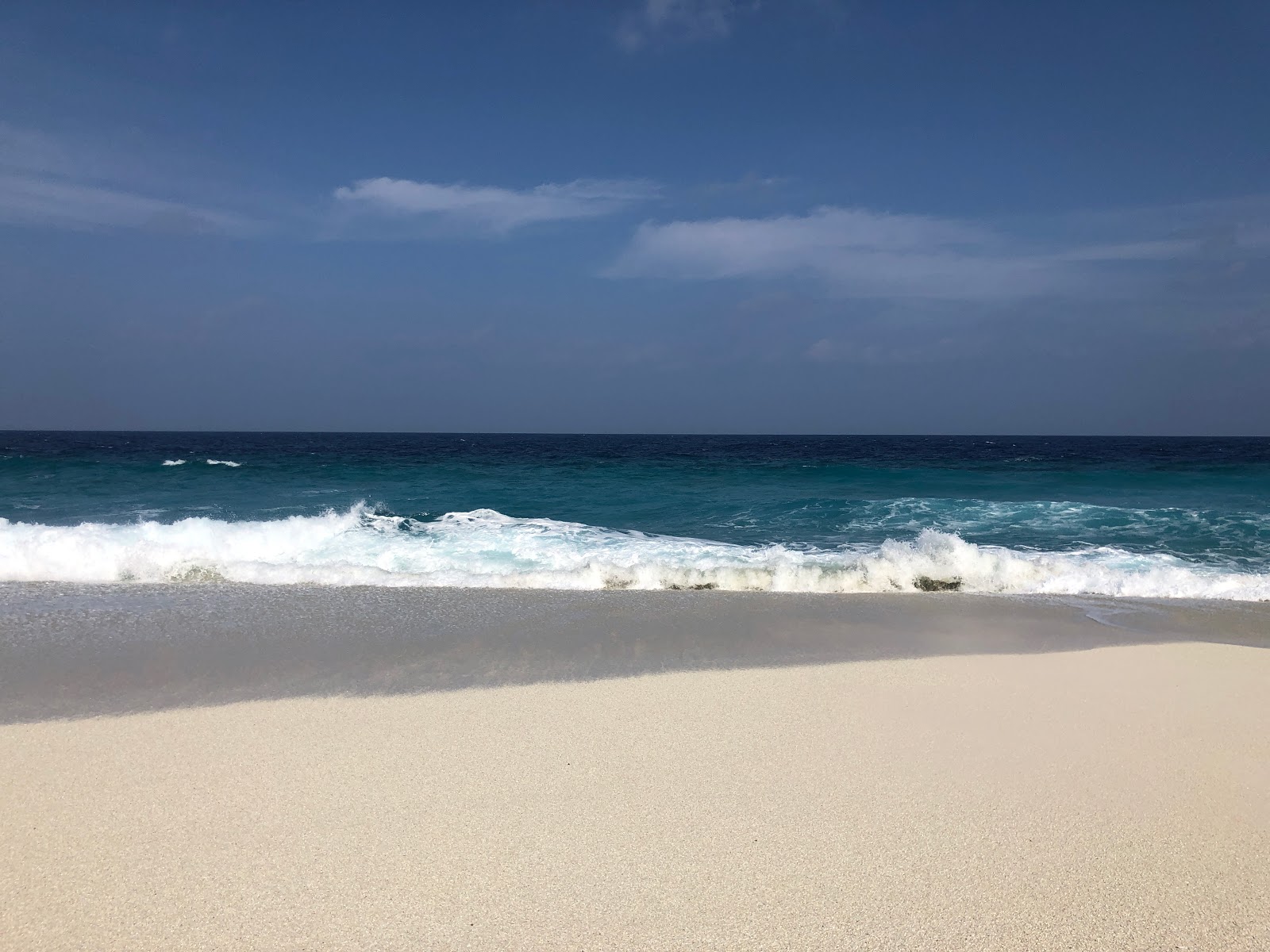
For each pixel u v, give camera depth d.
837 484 25.16
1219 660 7.34
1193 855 3.91
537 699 6.18
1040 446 71.62
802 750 5.16
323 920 3.35
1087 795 4.54
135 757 5.00
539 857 3.84
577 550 12.93
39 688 6.40
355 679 6.67
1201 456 43.59
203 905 3.45
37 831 4.05
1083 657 7.47
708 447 63.69
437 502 20.27
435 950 3.19
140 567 10.93
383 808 4.32
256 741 5.27
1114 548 13.73
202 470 27.81
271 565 11.06
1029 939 3.29
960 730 5.54
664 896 3.55
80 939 3.22
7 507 18.23
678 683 6.60
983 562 11.37
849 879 3.69
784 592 10.60
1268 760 5.04
